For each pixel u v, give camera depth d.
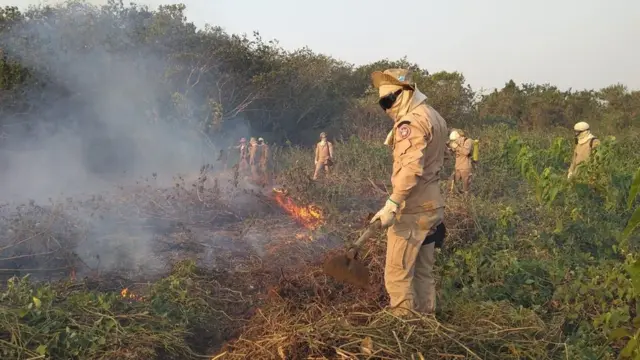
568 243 6.23
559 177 7.52
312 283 4.80
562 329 4.14
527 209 8.25
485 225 6.77
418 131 3.58
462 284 4.93
